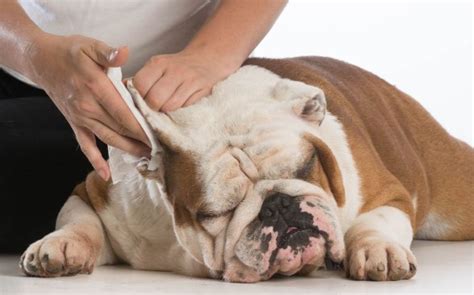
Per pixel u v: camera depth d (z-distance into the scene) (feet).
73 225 8.93
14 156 10.43
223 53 8.63
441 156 10.78
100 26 10.14
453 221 10.85
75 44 7.89
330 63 10.30
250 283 7.88
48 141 10.59
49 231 10.56
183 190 7.97
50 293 7.50
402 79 17.31
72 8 10.04
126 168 8.48
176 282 8.06
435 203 10.73
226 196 7.78
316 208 7.72
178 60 8.38
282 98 8.32
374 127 9.58
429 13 17.22
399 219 8.72
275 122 8.08
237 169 7.82
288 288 7.58
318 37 17.49
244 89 8.38
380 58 17.40
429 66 17.25
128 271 8.87
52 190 10.54
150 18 10.11
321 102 8.28
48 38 8.21
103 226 9.15
